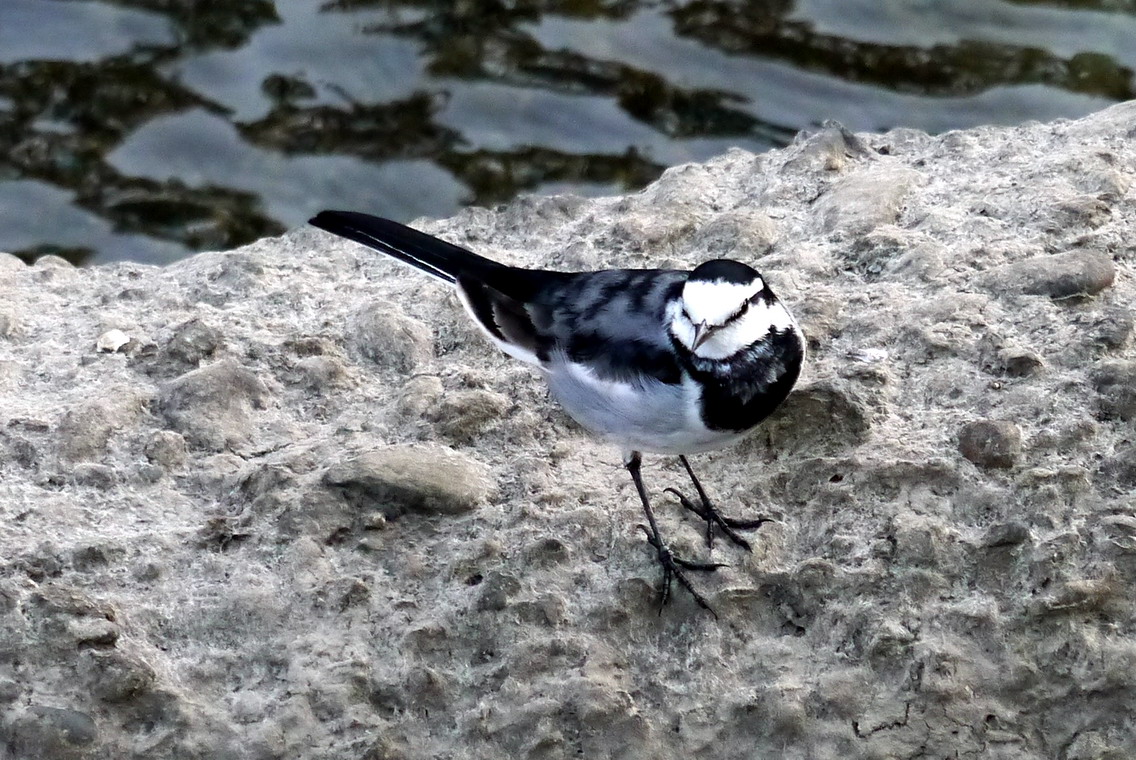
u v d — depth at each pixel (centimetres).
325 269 1328
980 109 1831
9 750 945
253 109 1853
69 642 977
